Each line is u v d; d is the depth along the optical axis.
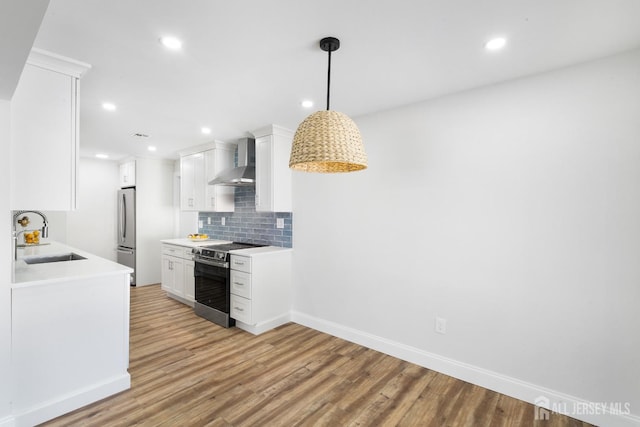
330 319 3.26
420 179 2.62
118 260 5.55
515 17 1.51
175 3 1.41
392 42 1.74
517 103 2.17
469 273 2.36
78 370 1.96
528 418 1.94
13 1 0.90
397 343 2.75
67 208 1.91
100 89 2.37
